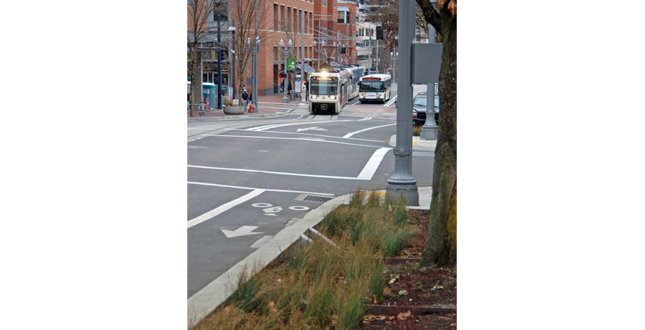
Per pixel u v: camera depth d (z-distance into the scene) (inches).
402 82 484.4
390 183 490.9
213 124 1379.2
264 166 745.6
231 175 668.1
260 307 232.4
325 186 621.0
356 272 261.4
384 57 4749.0
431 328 227.1
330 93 1893.5
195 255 341.1
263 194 562.9
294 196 557.3
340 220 384.5
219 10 1790.1
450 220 292.0
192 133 1125.7
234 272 286.7
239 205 506.6
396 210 408.2
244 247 364.8
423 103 1355.8
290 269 267.7
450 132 294.0
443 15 293.7
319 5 3690.9
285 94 2529.5
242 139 1044.5
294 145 974.4
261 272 259.4
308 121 1590.8
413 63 475.5
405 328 221.8
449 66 294.0
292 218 458.9
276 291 240.4
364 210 405.7
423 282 272.4
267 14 2674.7
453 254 291.1
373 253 326.0
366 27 5925.2
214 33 1750.7
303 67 2500.0
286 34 2842.0
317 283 246.8
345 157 853.2
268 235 398.0
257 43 1891.0
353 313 222.7
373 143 1065.5
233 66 2247.8
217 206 500.4
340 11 4707.2
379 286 253.6
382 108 2207.2
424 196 551.2
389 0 1652.3
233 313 219.6
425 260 295.0
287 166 753.6
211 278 297.4
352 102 2504.9
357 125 1475.1
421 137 1093.1
